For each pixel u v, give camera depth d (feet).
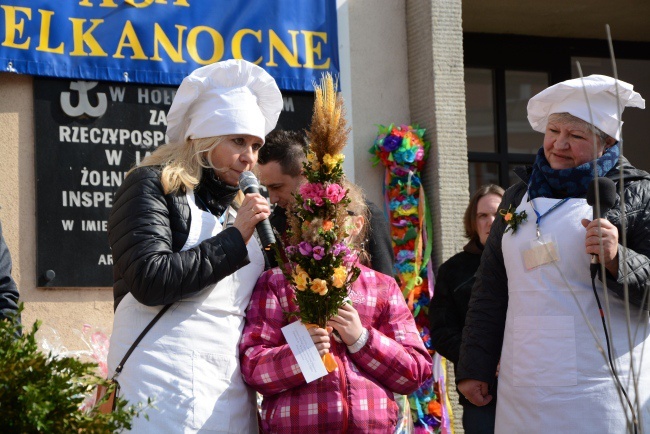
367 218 16.75
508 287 15.25
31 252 22.24
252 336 14.37
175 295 13.47
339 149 14.19
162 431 13.38
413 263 24.45
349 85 25.45
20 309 9.97
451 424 23.88
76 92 22.90
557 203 14.80
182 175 14.24
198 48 23.81
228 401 13.91
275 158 16.98
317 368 13.73
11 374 9.18
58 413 9.27
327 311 13.92
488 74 32.19
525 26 31.94
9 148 22.34
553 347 14.35
